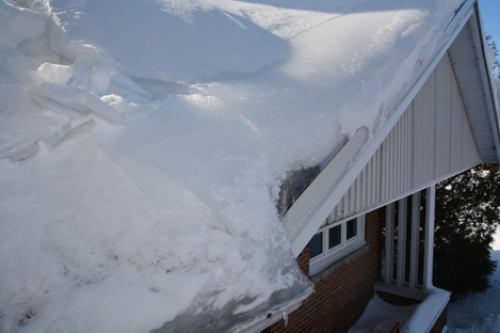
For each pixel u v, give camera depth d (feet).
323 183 6.89
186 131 5.72
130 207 4.69
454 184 30.86
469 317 27.76
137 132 5.39
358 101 7.79
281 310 5.35
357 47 9.34
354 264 20.57
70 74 6.04
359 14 11.68
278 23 12.10
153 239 4.55
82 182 4.83
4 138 4.91
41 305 3.83
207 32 9.35
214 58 8.46
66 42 6.93
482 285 30.71
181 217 4.78
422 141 16.05
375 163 12.03
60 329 3.72
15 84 6.02
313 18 12.39
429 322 19.03
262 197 5.65
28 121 5.19
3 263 3.95
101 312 3.92
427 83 16.08
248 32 10.08
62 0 7.96
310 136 6.79
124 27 8.09
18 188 4.58
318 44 9.95
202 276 4.52
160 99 6.51
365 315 21.70
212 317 4.45
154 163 5.04
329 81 8.02
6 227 4.21
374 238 23.06
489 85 19.31
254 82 7.72
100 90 6.23
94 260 4.27
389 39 9.64
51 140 5.05
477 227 30.12
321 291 17.22
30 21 7.19
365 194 11.59
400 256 23.00
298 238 6.43
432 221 22.40
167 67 7.59
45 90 5.51
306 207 6.55
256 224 5.34
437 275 30.58
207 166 5.35
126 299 4.08
